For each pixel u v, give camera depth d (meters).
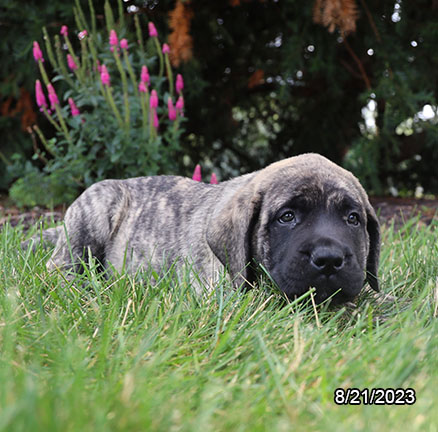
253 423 0.31
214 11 1.36
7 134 1.41
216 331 0.43
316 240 0.51
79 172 1.09
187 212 0.68
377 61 1.25
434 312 0.52
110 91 1.04
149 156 1.08
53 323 0.40
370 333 0.42
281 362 0.39
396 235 0.84
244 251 0.56
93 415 0.29
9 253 0.64
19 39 1.26
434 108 1.30
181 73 1.32
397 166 1.69
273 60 1.42
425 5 1.31
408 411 0.32
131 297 0.51
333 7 1.06
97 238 0.71
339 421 0.31
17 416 0.26
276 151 1.77
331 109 1.52
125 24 1.21
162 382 0.35
